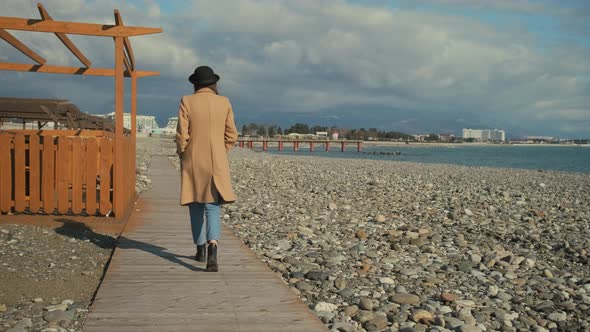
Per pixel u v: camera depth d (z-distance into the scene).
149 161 28.41
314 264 6.90
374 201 14.73
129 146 10.11
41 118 16.12
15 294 4.70
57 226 7.61
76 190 7.96
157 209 10.07
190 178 5.24
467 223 11.23
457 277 6.65
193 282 4.95
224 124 5.23
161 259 5.90
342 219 11.18
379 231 9.80
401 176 26.20
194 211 5.52
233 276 5.22
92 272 5.59
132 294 4.50
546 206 15.36
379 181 21.25
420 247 8.51
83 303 4.52
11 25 7.22
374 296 5.59
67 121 16.30
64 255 6.20
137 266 5.55
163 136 137.88
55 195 8.37
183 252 6.30
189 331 3.63
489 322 5.00
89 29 7.45
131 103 12.00
